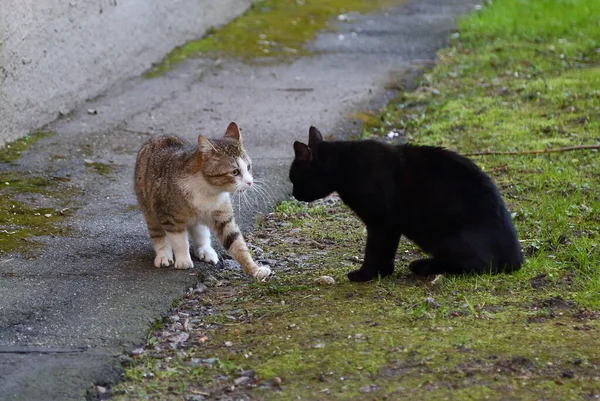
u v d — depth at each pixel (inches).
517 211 376.8
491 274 302.4
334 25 868.0
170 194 320.2
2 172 446.0
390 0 1019.3
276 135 523.5
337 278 317.4
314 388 232.8
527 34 783.7
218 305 299.7
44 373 244.2
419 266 314.2
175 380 244.5
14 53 494.0
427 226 303.9
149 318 283.1
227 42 772.6
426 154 307.7
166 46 720.3
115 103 591.8
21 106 505.7
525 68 663.8
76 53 573.6
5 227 373.4
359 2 995.3
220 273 331.9
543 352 244.1
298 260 342.6
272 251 353.4
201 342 268.5
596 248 332.2
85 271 326.0
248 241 364.5
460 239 300.2
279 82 654.5
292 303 294.0
